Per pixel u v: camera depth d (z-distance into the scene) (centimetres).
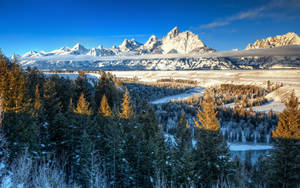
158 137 2022
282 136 1828
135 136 2391
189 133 2991
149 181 2066
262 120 9188
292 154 1742
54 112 2755
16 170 567
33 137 1762
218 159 1777
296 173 1742
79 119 2441
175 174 1554
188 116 9231
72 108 2700
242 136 7919
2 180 562
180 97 18212
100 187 822
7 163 795
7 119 1645
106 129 2456
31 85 3619
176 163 1638
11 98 1792
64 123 2431
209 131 1920
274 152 1889
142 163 2177
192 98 14675
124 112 2809
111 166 2073
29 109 1953
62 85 4206
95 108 3625
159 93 18450
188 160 1578
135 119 2892
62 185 618
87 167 1528
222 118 9819
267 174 1931
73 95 3991
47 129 2283
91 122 2564
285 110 1891
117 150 2112
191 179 1527
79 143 2283
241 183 1094
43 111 2528
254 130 8162
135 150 2295
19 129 1700
